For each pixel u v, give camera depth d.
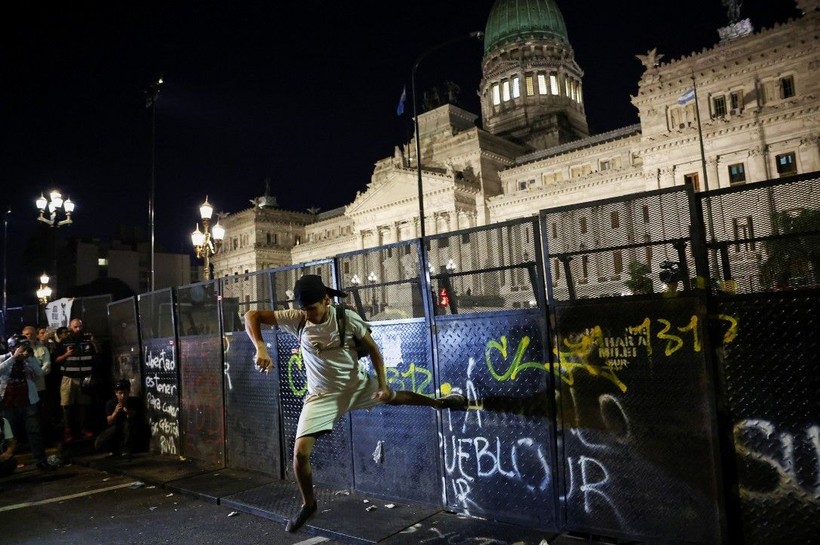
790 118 39.16
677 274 5.09
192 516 7.05
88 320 13.98
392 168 66.56
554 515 5.68
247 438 8.88
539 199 56.22
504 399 6.08
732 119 41.41
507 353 6.07
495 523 6.02
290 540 6.07
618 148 53.44
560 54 81.75
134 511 7.40
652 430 5.14
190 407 10.06
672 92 45.12
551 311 5.77
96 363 12.65
